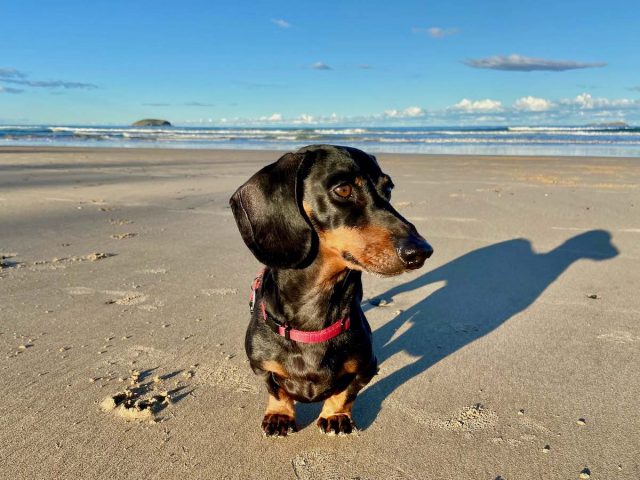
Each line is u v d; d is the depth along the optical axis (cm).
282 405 57
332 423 56
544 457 51
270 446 54
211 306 89
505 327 81
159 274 105
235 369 69
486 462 51
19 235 136
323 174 50
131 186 226
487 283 100
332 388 53
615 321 83
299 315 52
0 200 185
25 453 52
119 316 85
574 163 318
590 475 49
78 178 253
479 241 128
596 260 113
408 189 206
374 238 48
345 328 52
